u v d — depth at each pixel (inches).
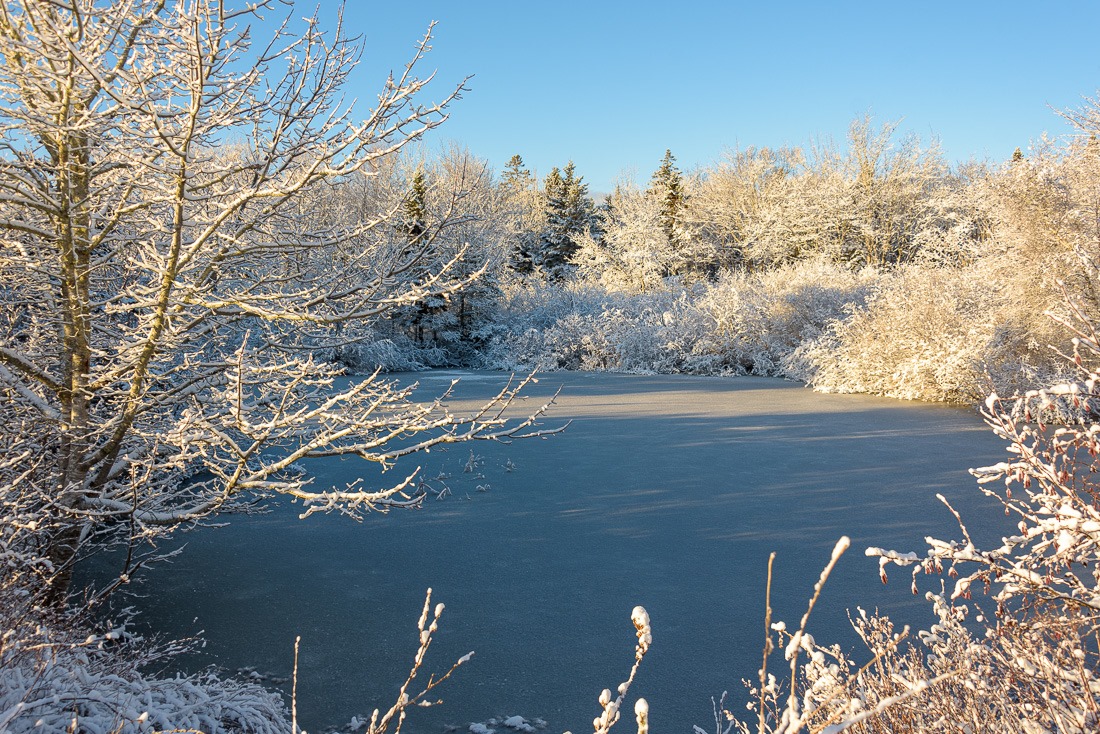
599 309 1150.3
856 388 673.0
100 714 108.3
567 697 157.9
